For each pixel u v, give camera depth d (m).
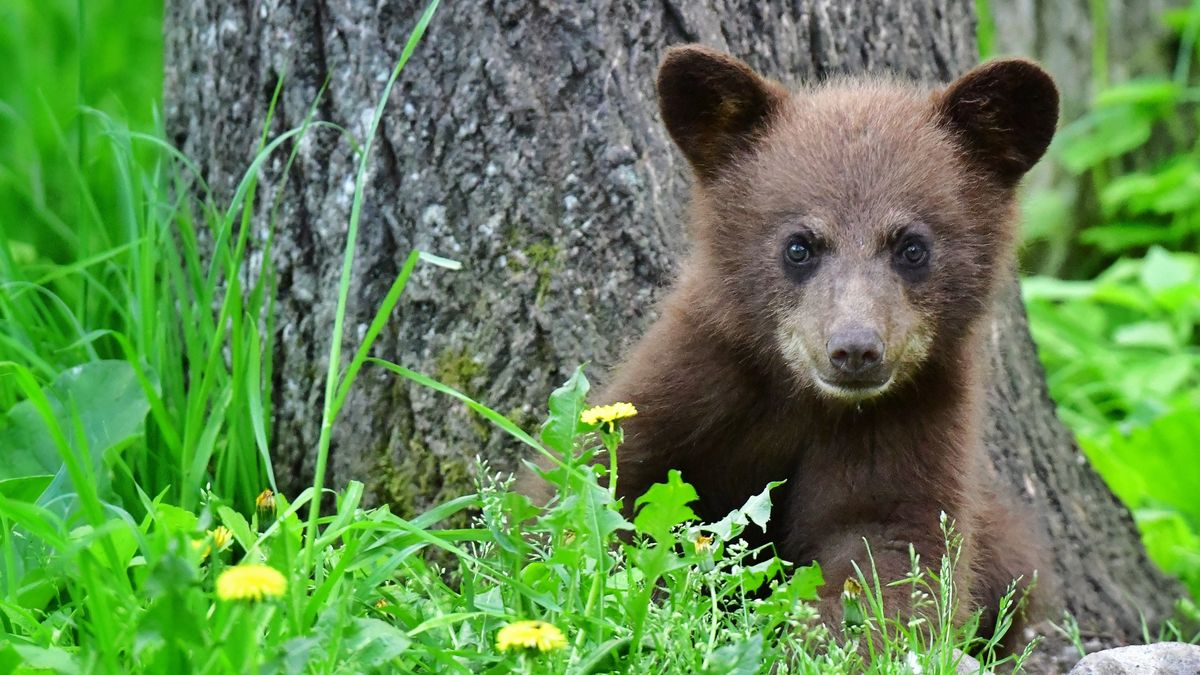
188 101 11.10
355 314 10.37
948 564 8.08
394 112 10.19
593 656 6.67
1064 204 20.61
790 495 9.89
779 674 7.24
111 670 6.00
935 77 11.69
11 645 6.41
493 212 10.21
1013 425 11.88
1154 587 12.76
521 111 10.12
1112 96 19.95
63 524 6.95
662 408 9.55
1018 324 12.20
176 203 10.71
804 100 9.84
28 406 9.01
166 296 10.34
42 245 14.23
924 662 7.38
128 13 17.41
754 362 9.53
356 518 7.62
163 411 9.22
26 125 14.10
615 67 10.19
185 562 5.74
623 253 10.28
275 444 10.73
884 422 9.38
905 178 9.20
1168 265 17.19
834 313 8.84
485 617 7.00
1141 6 21.03
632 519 9.41
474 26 10.06
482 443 10.31
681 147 9.81
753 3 10.67
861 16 11.13
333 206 10.37
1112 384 16.64
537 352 10.28
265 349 10.31
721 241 9.66
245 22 10.50
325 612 6.54
